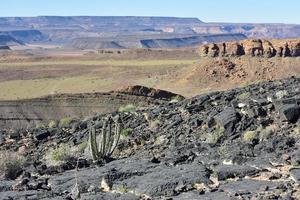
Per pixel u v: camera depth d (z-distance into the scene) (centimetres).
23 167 1430
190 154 1330
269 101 1706
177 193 979
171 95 8506
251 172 1059
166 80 14512
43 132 2275
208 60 14788
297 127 1448
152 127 1911
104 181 1095
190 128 1719
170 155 1359
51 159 1519
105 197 973
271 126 1507
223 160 1189
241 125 1562
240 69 14125
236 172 1063
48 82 15838
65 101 7638
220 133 1553
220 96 2167
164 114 2072
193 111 1956
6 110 7144
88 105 7556
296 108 1509
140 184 1037
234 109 1720
